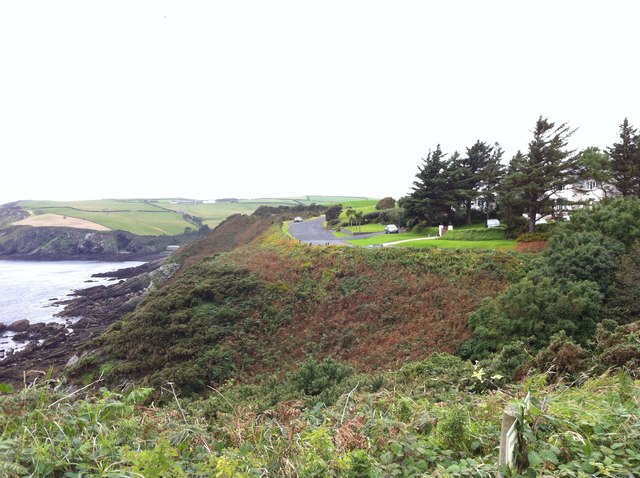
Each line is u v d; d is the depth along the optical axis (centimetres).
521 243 3047
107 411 425
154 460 295
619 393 440
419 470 315
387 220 5491
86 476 303
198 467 342
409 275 2573
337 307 2442
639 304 1709
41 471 294
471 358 1673
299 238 4553
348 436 381
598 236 2136
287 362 2048
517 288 1836
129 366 2073
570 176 3369
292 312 2452
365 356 1936
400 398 541
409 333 2025
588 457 287
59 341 3572
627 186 3612
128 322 2509
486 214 4553
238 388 1427
